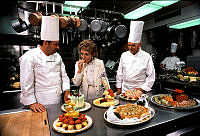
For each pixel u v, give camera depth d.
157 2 2.91
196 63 4.75
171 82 3.44
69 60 4.49
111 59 5.58
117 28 3.32
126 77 2.50
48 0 3.18
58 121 1.20
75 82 2.11
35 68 1.84
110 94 1.69
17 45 3.90
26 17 3.64
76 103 1.47
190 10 4.37
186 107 1.44
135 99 1.75
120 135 0.99
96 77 2.25
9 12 3.61
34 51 1.88
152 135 1.17
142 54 2.42
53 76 1.94
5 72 3.81
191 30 4.83
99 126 1.13
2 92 2.89
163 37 5.55
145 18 5.71
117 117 1.19
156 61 5.94
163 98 1.72
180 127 1.33
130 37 2.33
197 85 2.84
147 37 6.22
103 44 4.95
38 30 3.19
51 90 1.91
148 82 2.28
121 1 3.69
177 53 5.43
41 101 1.88
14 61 3.91
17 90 3.03
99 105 1.58
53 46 1.78
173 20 4.96
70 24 3.03
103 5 3.96
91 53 2.05
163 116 1.30
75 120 1.14
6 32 3.61
